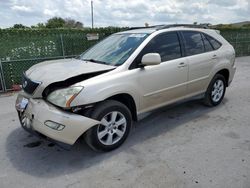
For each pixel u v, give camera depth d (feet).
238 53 50.03
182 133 13.05
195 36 15.07
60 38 28.19
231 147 11.44
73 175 9.50
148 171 9.64
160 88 12.78
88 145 10.73
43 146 11.84
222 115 15.57
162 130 13.46
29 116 10.34
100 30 34.17
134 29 15.03
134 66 11.62
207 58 15.21
